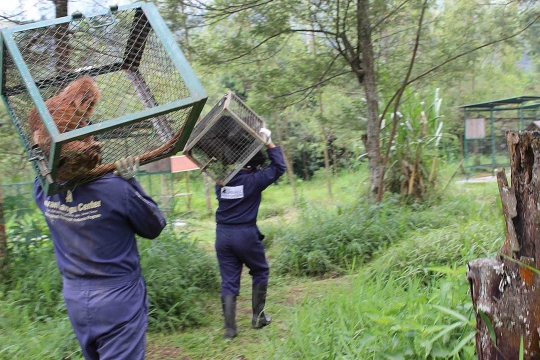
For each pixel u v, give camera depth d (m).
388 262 5.52
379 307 3.94
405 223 7.59
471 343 3.02
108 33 3.03
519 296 2.46
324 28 8.91
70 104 2.61
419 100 10.02
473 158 17.88
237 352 4.43
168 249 6.11
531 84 22.77
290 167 16.09
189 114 2.61
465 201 9.24
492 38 9.59
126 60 3.09
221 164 4.88
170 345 4.66
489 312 2.58
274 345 3.99
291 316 4.22
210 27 8.95
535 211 2.37
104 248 2.85
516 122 18.86
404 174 9.73
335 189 17.61
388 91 10.02
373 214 8.08
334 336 3.60
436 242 5.64
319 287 6.06
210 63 8.88
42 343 4.10
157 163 11.19
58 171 2.65
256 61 9.41
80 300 2.83
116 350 2.80
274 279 6.93
